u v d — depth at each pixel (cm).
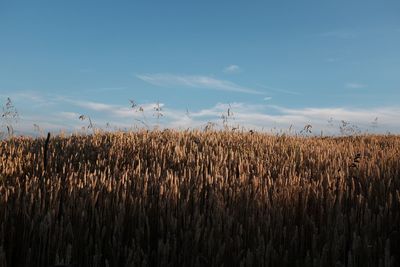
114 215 422
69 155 809
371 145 1240
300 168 723
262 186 538
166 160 776
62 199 426
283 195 469
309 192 498
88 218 417
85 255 368
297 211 452
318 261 342
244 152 873
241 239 373
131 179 565
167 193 459
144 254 357
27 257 352
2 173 571
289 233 390
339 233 394
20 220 403
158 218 411
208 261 357
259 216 401
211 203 448
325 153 864
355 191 537
